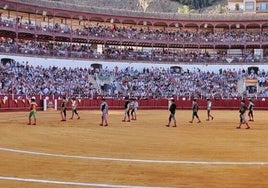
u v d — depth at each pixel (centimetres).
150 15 8444
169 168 1527
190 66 7819
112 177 1379
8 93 5388
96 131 2830
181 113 5428
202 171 1473
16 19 7088
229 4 10344
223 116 4759
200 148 2036
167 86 7150
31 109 3300
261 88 7156
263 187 1245
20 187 1238
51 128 2998
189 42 8375
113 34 8062
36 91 5847
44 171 1466
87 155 1800
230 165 1583
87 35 7831
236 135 2661
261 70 7650
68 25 8562
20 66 6347
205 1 17538
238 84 7275
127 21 8406
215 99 6681
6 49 6419
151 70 7644
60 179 1347
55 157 1742
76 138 2409
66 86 6425
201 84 7269
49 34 7444
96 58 7444
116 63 7588
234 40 8312
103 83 7000
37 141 2248
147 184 1283
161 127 3203
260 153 1881
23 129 2889
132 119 4062
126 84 7088
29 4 7325
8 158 1712
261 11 10144
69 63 7200
